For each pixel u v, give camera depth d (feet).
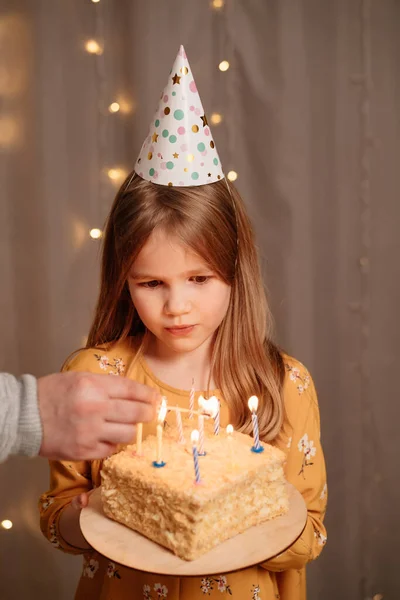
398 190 7.36
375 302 7.52
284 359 4.93
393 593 7.94
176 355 4.74
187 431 4.28
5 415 3.29
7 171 7.27
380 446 7.73
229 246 4.23
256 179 7.32
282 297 7.47
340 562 7.86
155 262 4.06
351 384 7.63
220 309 4.26
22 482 7.80
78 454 3.39
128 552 3.48
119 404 3.43
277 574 4.64
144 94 7.14
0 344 7.51
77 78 7.16
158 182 4.31
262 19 7.06
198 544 3.40
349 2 7.02
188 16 7.06
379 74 7.14
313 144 7.22
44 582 7.94
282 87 7.11
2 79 7.13
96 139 7.26
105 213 7.38
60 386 3.43
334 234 7.38
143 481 3.59
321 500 4.70
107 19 7.09
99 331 5.03
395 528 7.86
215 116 7.21
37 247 7.38
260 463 3.75
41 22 7.05
